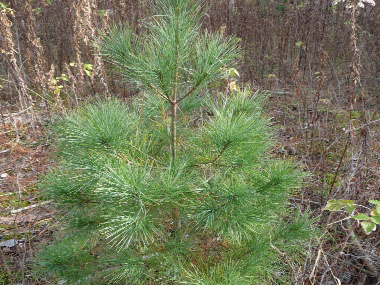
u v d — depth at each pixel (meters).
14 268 2.62
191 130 2.06
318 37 5.82
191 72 1.64
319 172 3.43
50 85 4.07
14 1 6.09
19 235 2.93
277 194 1.87
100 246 2.17
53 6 6.76
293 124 4.32
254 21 6.46
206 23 5.94
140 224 1.53
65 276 2.01
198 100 2.05
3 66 5.71
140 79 1.65
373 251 2.61
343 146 3.75
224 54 1.64
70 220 1.98
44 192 1.96
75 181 1.86
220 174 1.81
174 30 1.51
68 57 6.22
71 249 2.06
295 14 6.54
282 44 6.46
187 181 1.71
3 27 4.13
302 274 2.16
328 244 2.73
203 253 2.00
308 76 5.55
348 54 5.78
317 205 3.09
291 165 1.92
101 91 4.44
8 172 3.74
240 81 5.26
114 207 1.72
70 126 1.70
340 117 4.33
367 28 6.00
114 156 1.67
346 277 2.52
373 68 5.17
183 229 2.04
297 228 1.97
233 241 1.87
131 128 1.89
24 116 4.81
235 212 1.71
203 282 1.68
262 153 2.00
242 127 1.65
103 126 1.65
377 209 1.65
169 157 1.91
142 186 1.53
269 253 2.00
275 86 5.35
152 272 1.86
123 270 1.93
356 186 2.88
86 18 3.92
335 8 6.84
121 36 1.61
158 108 2.01
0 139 4.31
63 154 1.87
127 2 5.09
